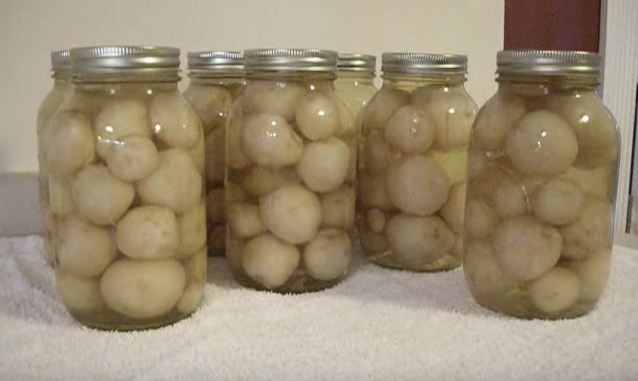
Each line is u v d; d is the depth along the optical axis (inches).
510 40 33.3
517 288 16.6
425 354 14.5
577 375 13.7
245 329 15.9
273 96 18.2
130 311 15.5
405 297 18.3
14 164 25.6
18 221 25.1
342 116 19.1
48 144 16.3
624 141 38.0
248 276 18.9
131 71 15.4
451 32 29.1
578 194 16.1
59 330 15.9
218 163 21.9
